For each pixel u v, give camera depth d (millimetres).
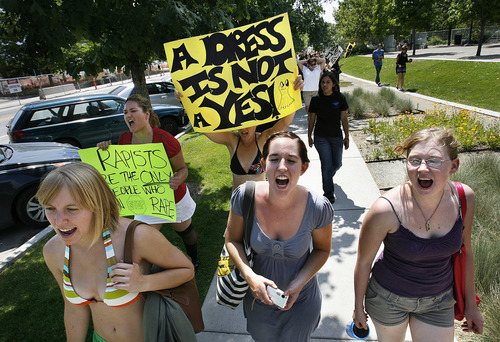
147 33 4145
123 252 1467
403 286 1688
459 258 1715
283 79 2523
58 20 3584
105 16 3990
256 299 1833
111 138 8258
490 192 4016
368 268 1771
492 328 2262
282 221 1661
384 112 9266
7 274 3740
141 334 1588
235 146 2805
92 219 1415
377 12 33125
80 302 1515
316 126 4301
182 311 1615
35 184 4820
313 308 1813
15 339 2756
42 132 7410
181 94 2574
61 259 1542
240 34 2475
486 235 3238
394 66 19312
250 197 1707
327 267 3225
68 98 7914
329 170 4328
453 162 1562
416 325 1786
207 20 5027
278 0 10172
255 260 1812
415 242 1588
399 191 1659
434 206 1573
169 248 1598
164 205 2604
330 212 1679
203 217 4469
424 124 6867
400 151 1702
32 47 3676
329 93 4156
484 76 11539
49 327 2865
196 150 7746
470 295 1765
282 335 1826
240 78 2518
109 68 5156
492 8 15977
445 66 14641
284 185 1569
